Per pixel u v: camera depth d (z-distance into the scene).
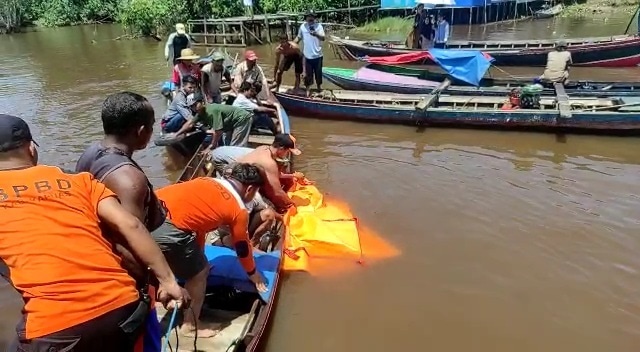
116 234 2.57
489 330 4.86
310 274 5.67
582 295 5.30
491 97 11.44
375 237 6.36
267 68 17.09
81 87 14.28
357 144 9.59
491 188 7.58
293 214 6.42
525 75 15.07
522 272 5.66
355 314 5.09
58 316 2.25
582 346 4.66
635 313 5.04
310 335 4.82
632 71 15.13
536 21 26.91
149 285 2.94
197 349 4.26
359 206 7.11
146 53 20.11
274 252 5.47
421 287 5.46
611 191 7.44
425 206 7.09
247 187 4.49
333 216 6.71
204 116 8.17
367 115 10.75
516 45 17.19
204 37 23.12
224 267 4.94
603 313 5.05
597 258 5.86
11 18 31.50
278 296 5.32
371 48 16.92
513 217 6.75
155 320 2.89
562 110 9.70
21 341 2.28
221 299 5.05
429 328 4.90
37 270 2.26
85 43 24.25
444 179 7.91
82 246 2.36
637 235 6.27
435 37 17.61
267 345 4.70
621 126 9.60
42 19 33.44
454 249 6.10
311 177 8.06
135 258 2.66
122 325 2.40
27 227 2.30
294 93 12.19
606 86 11.59
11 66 18.25
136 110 3.12
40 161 8.74
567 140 9.59
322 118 11.17
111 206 2.53
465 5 20.81
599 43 15.40
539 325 4.91
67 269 2.30
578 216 6.74
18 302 5.21
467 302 5.23
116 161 3.03
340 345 4.70
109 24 32.84
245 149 6.96
